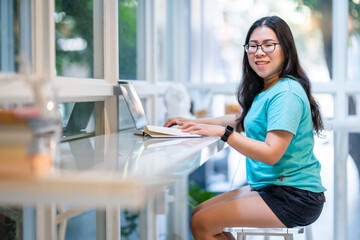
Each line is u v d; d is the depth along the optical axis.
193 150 1.46
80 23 1.92
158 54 3.34
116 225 2.20
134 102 2.15
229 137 1.72
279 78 1.96
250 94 2.11
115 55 2.19
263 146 1.68
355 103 3.59
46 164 1.00
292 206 1.77
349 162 3.41
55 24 1.70
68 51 1.81
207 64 3.81
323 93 3.62
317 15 3.62
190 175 3.95
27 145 0.92
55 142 1.10
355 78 3.61
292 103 1.73
